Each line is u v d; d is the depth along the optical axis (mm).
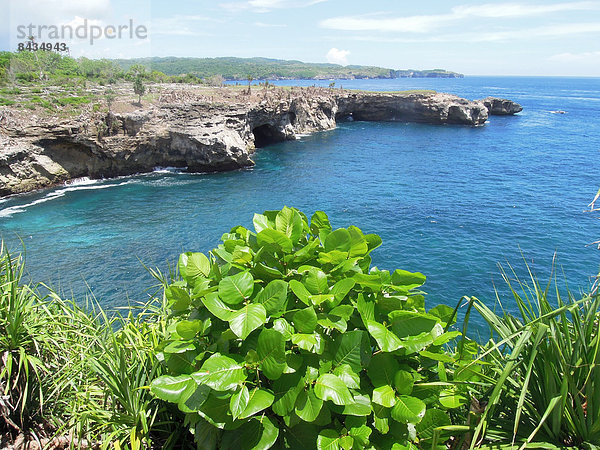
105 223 37938
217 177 55000
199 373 3002
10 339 4461
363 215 40219
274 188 49625
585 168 59781
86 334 5016
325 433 3117
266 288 3420
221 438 3453
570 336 3389
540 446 2941
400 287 3773
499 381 2799
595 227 36438
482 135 90062
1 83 71750
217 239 34719
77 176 52625
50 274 28062
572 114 135625
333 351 3406
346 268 3680
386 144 79062
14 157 45625
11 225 37156
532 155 69312
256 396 3062
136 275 28047
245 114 67000
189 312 4074
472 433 3342
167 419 4121
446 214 40219
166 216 39938
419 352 3455
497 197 45969
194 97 71125
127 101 61688
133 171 56812
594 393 2926
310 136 87500
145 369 4102
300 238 4352
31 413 4469
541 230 35969
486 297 25281
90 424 4152
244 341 3512
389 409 3328
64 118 50781
